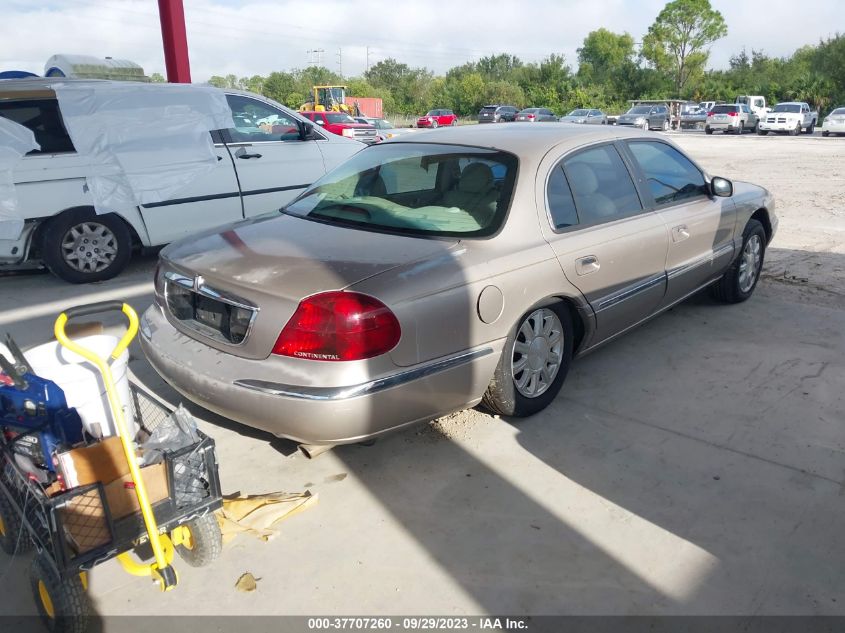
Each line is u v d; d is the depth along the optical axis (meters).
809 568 2.75
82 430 2.63
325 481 3.33
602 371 4.50
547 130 4.29
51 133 6.23
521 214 3.60
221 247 3.53
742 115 35.12
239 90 7.27
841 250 7.68
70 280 6.46
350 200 3.96
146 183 6.52
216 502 2.58
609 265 3.99
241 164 7.09
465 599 2.61
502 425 3.82
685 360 4.67
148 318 3.72
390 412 3.06
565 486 3.28
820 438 3.68
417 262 3.19
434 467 3.44
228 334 3.17
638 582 2.68
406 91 75.38
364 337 2.91
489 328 3.36
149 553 2.86
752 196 5.64
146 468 2.43
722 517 3.05
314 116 25.78
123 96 6.46
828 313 5.57
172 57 9.92
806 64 68.69
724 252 5.22
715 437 3.70
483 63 98.12
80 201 6.29
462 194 3.75
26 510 2.41
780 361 4.64
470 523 3.03
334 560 2.81
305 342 2.92
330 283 2.99
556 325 3.87
